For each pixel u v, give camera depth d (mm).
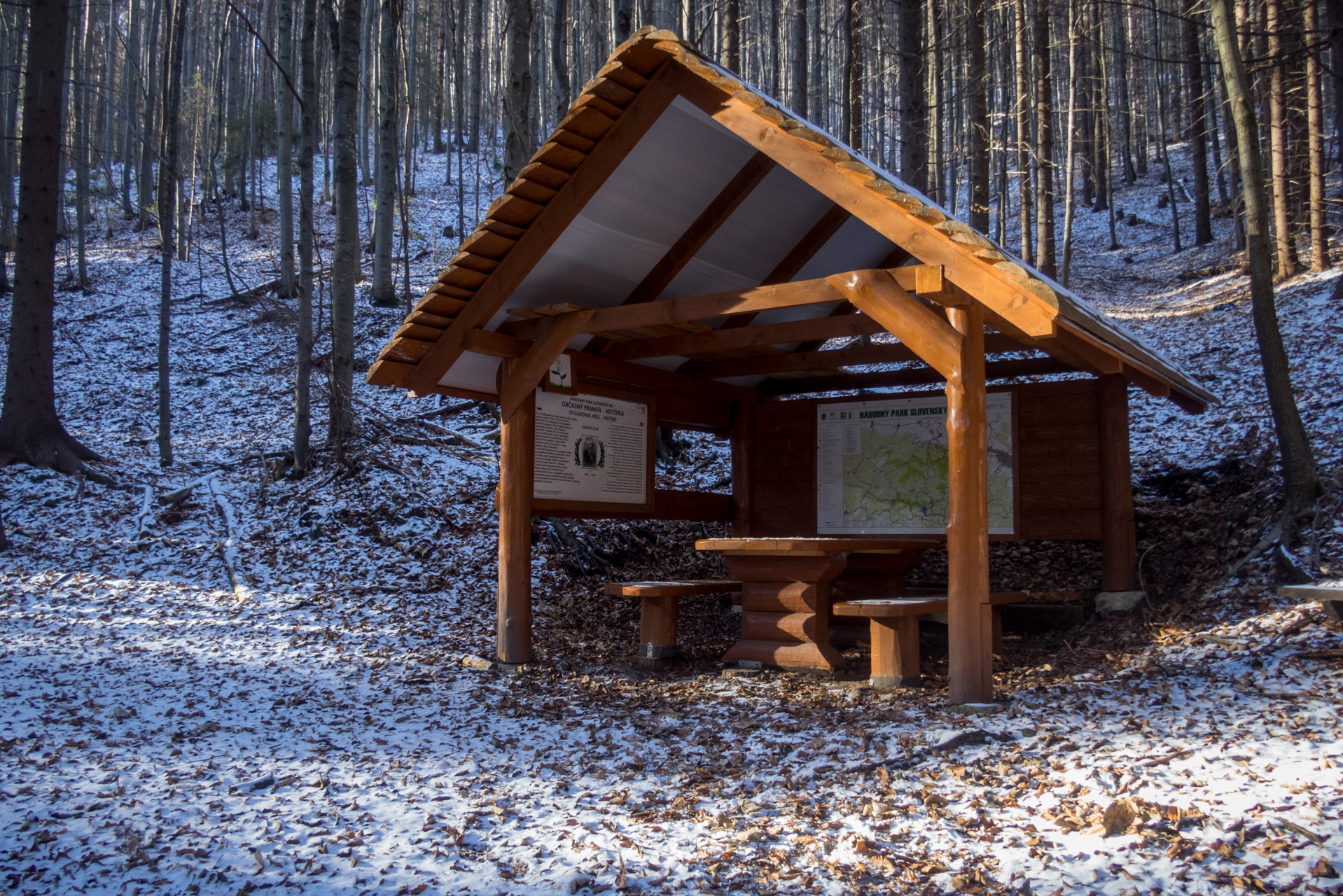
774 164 6812
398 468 12352
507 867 3348
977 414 5426
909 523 8953
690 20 15789
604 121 6188
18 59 27234
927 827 3559
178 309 22641
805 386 10086
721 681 6668
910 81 12312
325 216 32062
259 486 12367
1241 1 13641
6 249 26531
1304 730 4215
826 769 4359
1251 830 3199
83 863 3359
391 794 4203
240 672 6770
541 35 32531
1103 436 8086
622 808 3977
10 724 5219
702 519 9664
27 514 10867
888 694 5965
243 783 4312
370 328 20094
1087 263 25859
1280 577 6824
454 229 30922
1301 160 16578
